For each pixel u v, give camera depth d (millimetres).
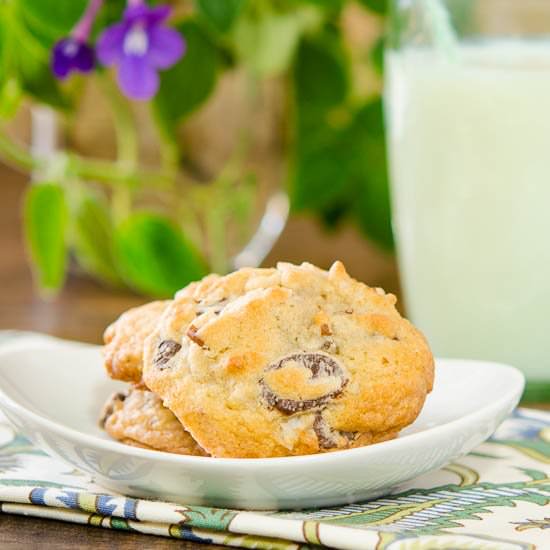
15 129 925
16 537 641
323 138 963
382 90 963
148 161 934
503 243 815
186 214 949
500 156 810
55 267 929
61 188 918
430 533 625
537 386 824
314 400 653
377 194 978
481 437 664
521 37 809
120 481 652
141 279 936
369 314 672
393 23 835
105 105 918
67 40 864
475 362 707
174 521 635
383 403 657
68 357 713
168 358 663
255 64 918
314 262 1019
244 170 946
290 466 636
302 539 623
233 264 974
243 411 652
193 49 897
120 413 684
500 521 640
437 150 819
